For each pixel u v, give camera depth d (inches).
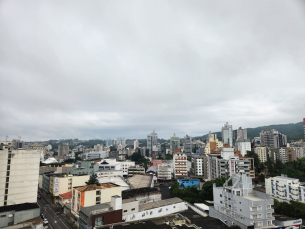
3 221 2345.0
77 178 4133.9
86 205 2687.0
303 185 3585.1
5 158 2960.1
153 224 2105.1
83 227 2335.1
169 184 5915.4
